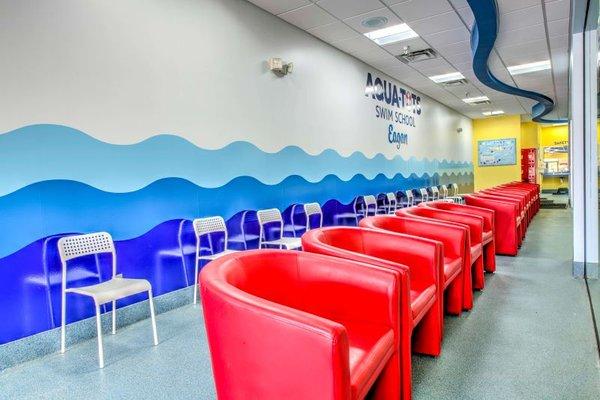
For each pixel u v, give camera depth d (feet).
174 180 13.25
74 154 10.59
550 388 7.45
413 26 19.19
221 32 14.97
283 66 17.60
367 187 25.25
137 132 12.12
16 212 9.49
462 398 7.18
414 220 11.34
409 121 31.78
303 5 16.62
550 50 23.29
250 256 6.51
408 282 6.61
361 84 24.62
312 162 20.02
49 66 10.06
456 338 9.71
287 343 4.55
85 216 10.85
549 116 50.19
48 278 10.02
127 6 11.86
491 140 50.16
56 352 9.76
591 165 14.39
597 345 9.15
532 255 19.01
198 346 9.77
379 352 5.76
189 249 13.79
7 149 9.32
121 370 8.61
